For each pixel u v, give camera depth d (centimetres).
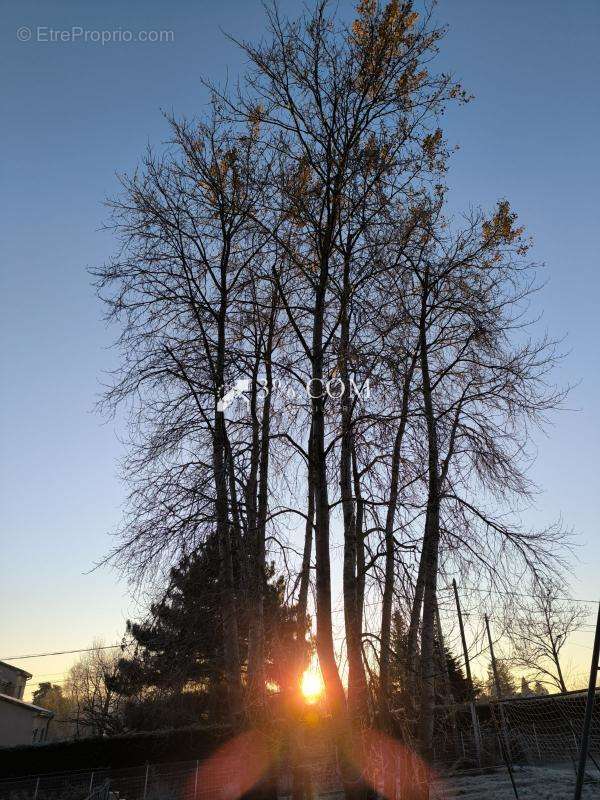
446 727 1178
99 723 3372
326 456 1156
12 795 2373
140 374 1291
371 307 1155
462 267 1256
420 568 1200
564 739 2302
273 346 1432
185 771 2286
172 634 1181
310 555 1229
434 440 1198
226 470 1259
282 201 1271
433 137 1252
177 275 1366
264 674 1156
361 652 1040
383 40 1252
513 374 1241
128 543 1170
